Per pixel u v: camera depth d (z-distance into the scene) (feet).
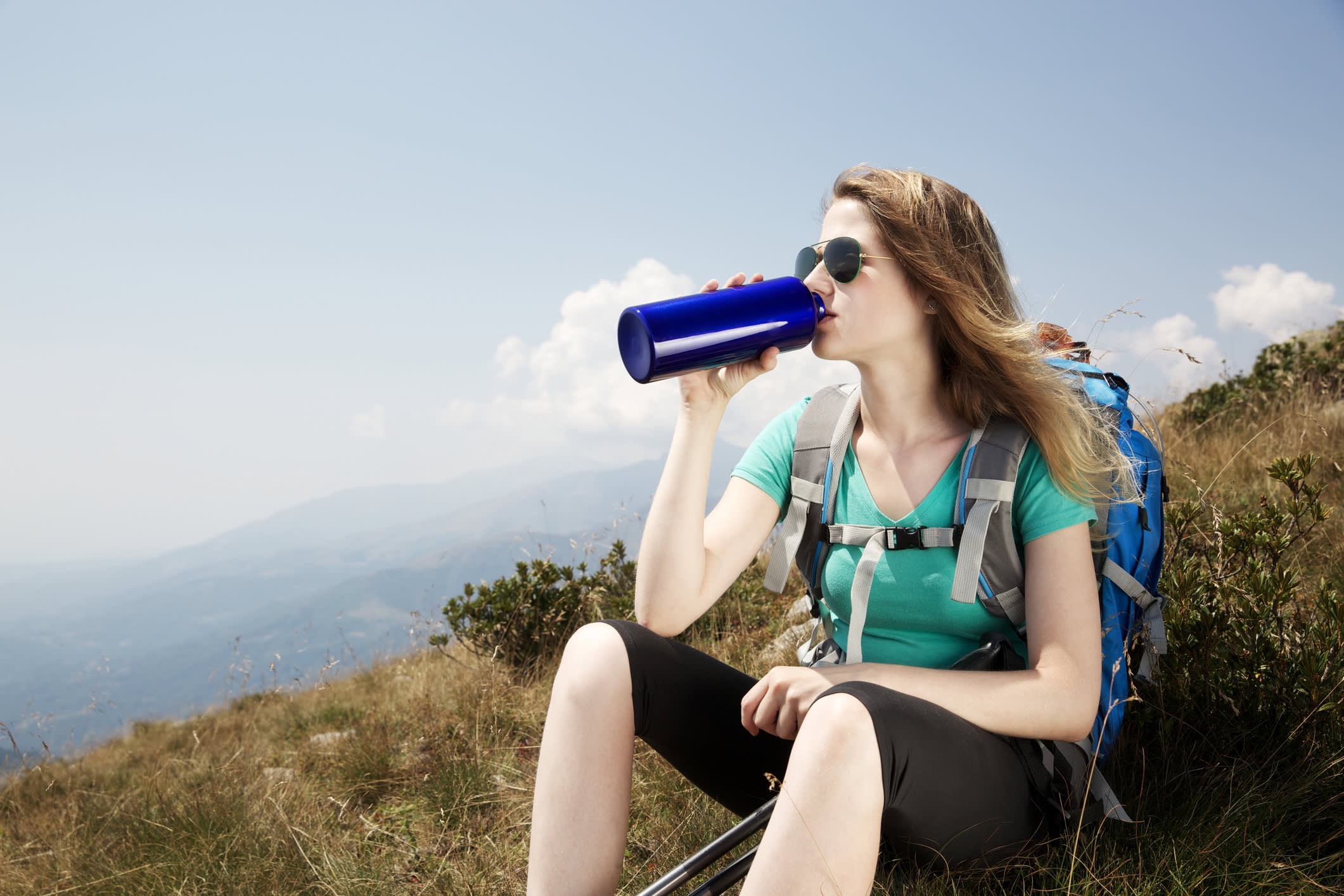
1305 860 5.05
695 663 5.16
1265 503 8.42
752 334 4.89
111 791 14.44
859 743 3.68
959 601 4.74
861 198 5.07
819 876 3.53
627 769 4.81
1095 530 5.06
